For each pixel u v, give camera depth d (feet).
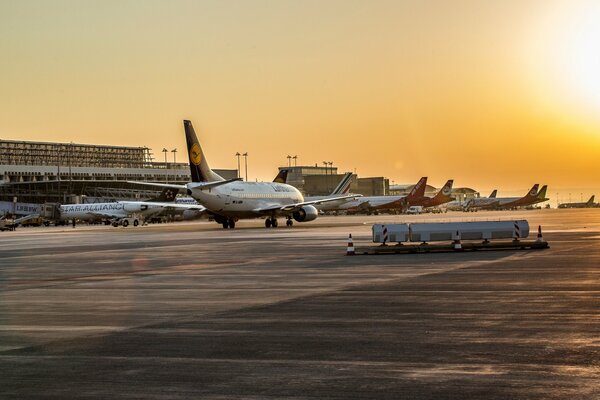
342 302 65.16
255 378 37.35
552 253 119.34
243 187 277.64
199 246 162.71
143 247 163.53
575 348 42.91
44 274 101.30
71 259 130.31
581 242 147.64
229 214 276.41
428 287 74.90
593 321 52.16
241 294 73.20
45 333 51.98
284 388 35.22
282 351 44.04
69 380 37.65
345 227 275.80
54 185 577.84
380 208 569.23
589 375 36.50
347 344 45.65
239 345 46.21
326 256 124.36
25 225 435.53
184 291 77.00
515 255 116.67
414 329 50.31
